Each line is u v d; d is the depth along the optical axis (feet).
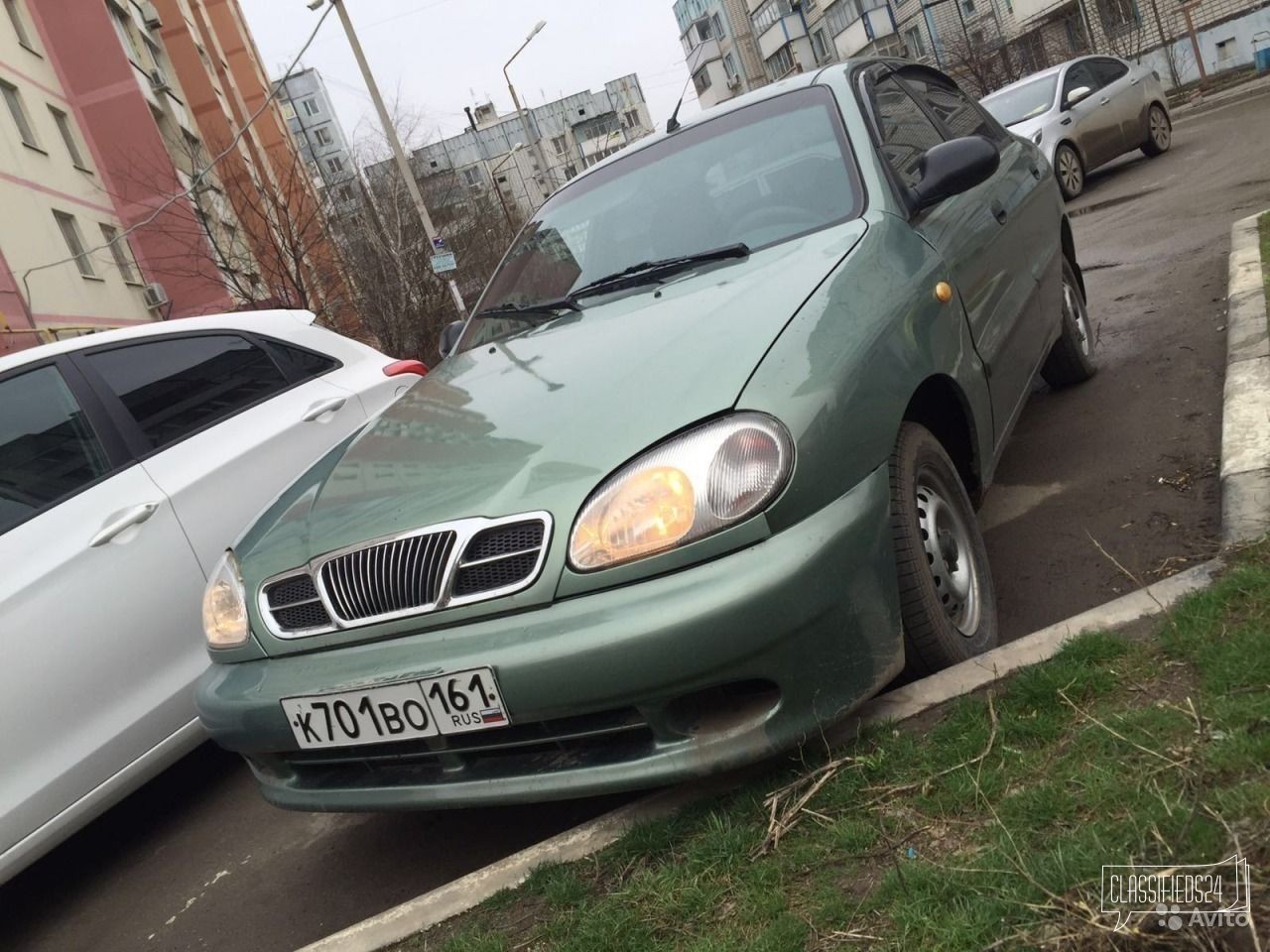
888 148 11.18
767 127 11.73
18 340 54.19
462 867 8.93
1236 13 85.05
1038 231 14.17
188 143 85.71
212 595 9.17
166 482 12.59
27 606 10.92
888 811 6.82
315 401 14.67
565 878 7.32
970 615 9.07
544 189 205.16
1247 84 68.95
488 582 7.45
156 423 13.07
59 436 12.17
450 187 79.56
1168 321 18.12
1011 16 118.01
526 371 9.51
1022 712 7.31
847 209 10.28
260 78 152.87
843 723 7.79
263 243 58.85
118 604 11.61
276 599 8.57
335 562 8.13
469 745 7.72
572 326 10.33
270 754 8.72
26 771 10.53
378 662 7.75
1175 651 7.35
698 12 231.71
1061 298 14.94
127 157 78.28
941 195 10.50
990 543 11.82
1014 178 14.10
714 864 6.93
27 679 10.69
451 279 63.31
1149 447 12.96
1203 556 9.73
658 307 9.59
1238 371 12.76
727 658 6.82
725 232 10.78
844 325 8.27
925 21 136.77
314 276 59.67
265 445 13.74
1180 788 5.94
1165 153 48.34
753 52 220.23
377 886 9.18
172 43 111.14
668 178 11.92
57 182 71.00
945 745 7.22
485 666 7.20
